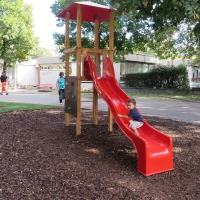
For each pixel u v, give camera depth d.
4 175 3.82
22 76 34.66
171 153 4.41
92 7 6.36
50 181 3.69
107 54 6.71
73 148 5.28
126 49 20.67
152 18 6.45
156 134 4.88
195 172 4.35
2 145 5.21
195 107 13.08
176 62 34.75
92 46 19.48
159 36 19.08
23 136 5.97
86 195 3.35
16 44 24.98
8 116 8.59
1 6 22.70
